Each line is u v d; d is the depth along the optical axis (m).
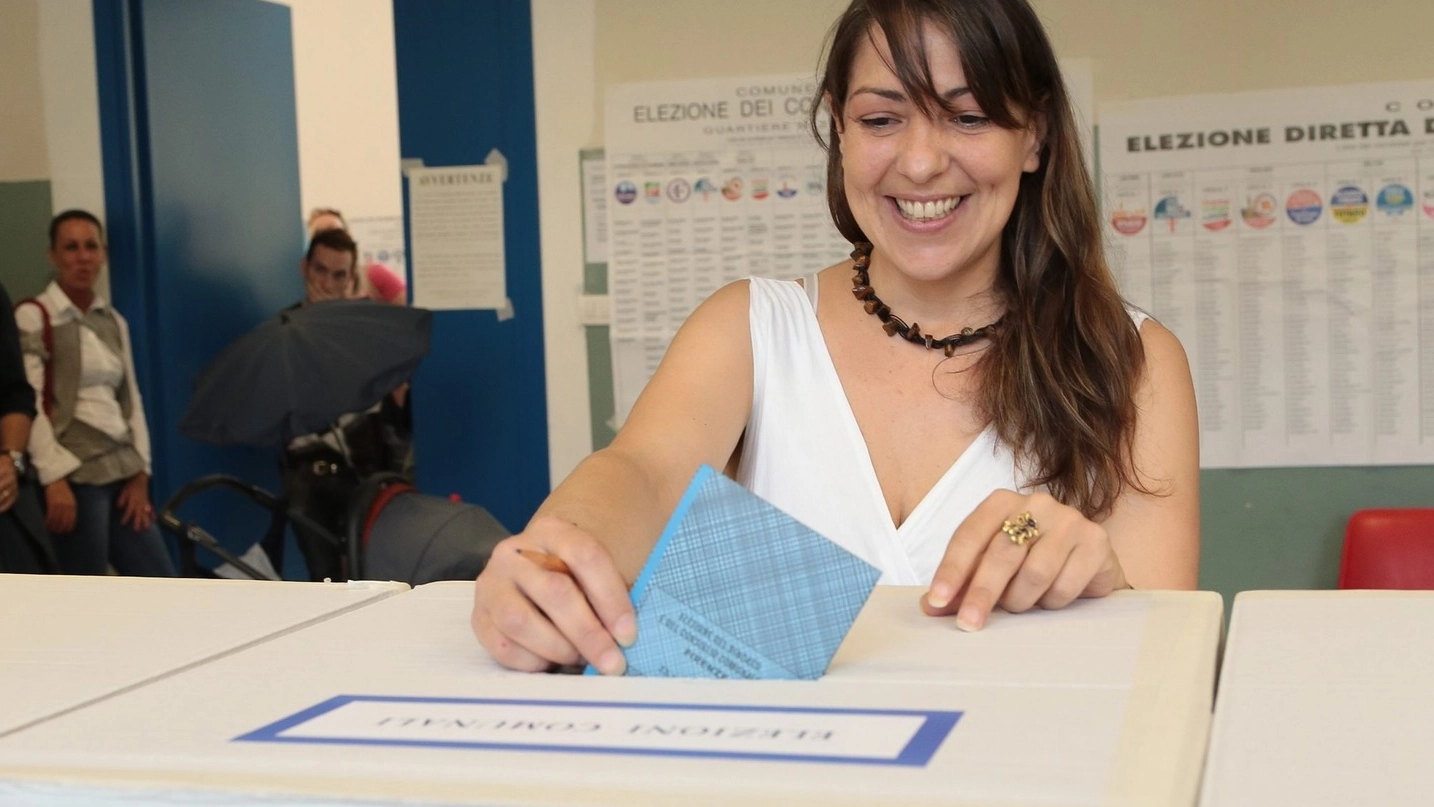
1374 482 3.11
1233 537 3.17
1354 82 3.04
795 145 3.29
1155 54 3.12
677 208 3.36
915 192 1.38
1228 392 3.15
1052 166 1.46
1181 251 3.14
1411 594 0.94
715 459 1.45
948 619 0.90
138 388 4.58
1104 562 0.93
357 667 0.79
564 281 3.43
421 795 0.53
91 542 4.40
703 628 0.75
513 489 3.51
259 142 5.15
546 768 0.56
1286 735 0.60
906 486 1.49
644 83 3.35
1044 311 1.45
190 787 0.56
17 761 0.61
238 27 5.02
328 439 4.61
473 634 0.88
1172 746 0.57
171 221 4.66
